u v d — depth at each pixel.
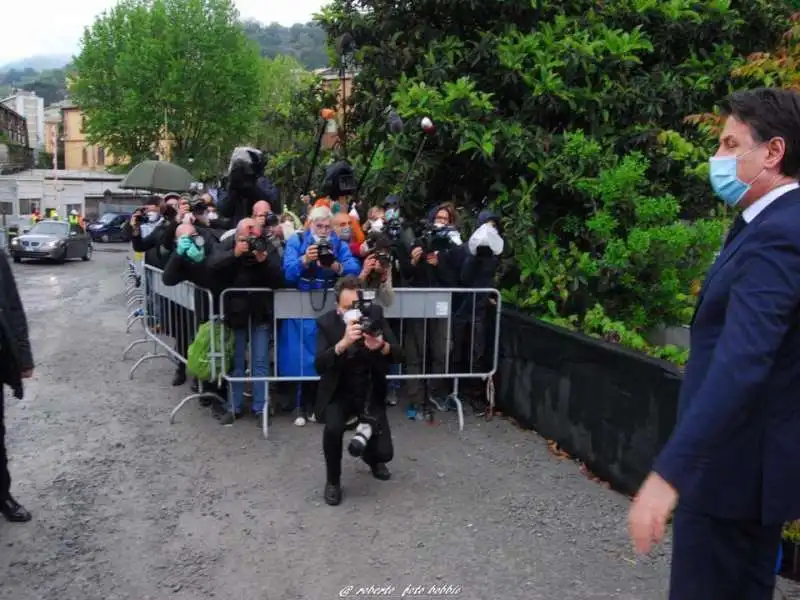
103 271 22.55
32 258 24.91
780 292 1.92
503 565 3.88
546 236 6.98
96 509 4.54
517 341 6.11
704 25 7.78
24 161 63.44
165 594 3.58
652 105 7.25
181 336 7.16
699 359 2.16
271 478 5.02
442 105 6.88
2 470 4.29
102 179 51.94
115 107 42.06
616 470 4.81
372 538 4.17
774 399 2.04
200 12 41.03
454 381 6.30
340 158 8.48
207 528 4.29
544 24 7.29
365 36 8.22
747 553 2.17
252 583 3.69
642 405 4.52
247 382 6.39
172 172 13.16
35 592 3.60
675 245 5.99
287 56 54.25
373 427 4.62
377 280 5.86
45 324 11.38
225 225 7.45
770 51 7.71
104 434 5.91
